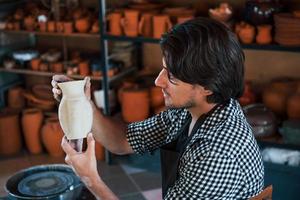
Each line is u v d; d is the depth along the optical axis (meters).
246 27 2.96
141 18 3.25
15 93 4.01
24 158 3.76
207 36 1.18
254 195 1.25
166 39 1.22
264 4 2.97
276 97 3.15
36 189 1.69
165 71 1.25
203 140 1.23
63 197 1.64
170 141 1.47
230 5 3.36
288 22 2.78
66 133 1.34
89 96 1.42
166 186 1.39
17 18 3.82
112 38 3.34
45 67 3.79
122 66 3.71
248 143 1.22
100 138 1.58
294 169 2.96
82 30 3.56
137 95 3.40
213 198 1.19
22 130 3.92
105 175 3.45
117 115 3.61
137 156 3.52
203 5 3.48
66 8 3.82
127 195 3.16
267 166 3.03
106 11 3.51
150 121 1.59
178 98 1.27
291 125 2.97
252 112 3.07
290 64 3.36
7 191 1.69
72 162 1.25
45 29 3.67
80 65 3.61
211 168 1.17
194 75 1.19
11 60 3.93
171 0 3.57
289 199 3.02
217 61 1.18
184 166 1.24
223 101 1.28
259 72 3.47
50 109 3.91
